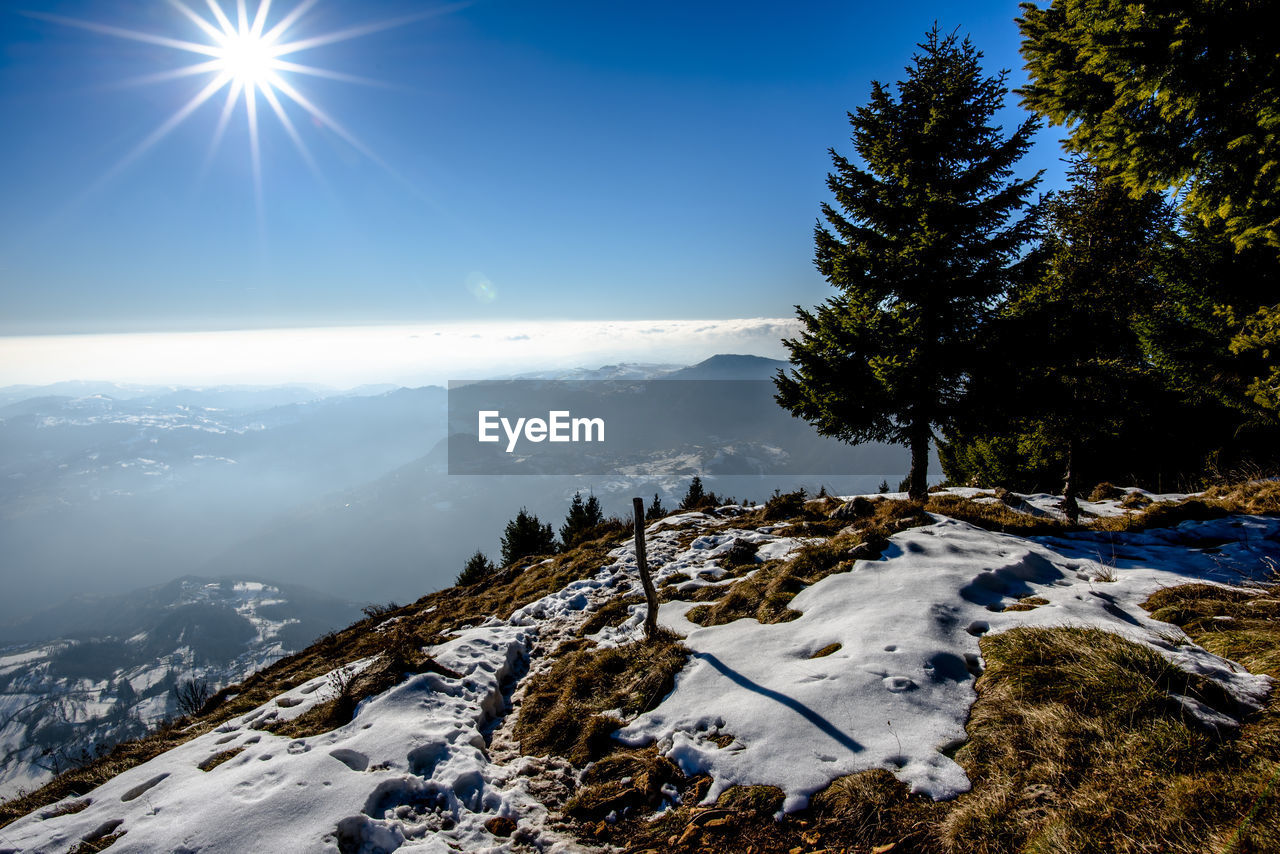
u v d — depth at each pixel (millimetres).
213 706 11250
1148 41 6152
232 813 5012
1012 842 3709
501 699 7961
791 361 16562
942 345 14609
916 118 15148
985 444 24219
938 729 5035
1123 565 8203
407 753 5930
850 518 12492
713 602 9555
